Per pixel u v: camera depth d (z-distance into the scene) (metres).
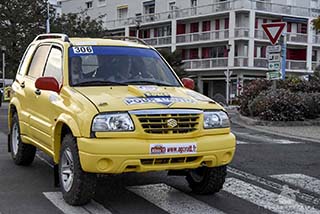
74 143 5.82
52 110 6.59
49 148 6.79
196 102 6.06
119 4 66.50
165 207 6.17
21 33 42.28
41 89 6.66
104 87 6.44
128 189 7.05
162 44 59.22
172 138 5.67
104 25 67.44
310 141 13.24
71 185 5.94
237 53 52.31
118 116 5.57
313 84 21.48
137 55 7.36
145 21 61.25
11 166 8.59
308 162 9.62
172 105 5.79
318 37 56.38
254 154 10.45
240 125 17.84
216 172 6.39
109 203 6.30
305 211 6.15
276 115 17.69
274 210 6.17
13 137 8.84
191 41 55.88
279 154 10.55
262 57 53.06
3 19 42.06
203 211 6.03
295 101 17.89
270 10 52.78
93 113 5.60
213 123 5.99
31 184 7.27
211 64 53.91
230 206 6.29
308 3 57.28
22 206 6.12
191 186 6.85
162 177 7.84
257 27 52.75
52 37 8.16
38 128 7.19
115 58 7.12
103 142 5.46
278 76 16.31
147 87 6.43
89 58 6.98
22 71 8.71
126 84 6.68
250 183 7.64
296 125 17.67
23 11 42.25
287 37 53.78
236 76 52.50
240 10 50.97
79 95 6.06
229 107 33.41
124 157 5.47
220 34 53.03
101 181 7.49
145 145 5.53
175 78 7.39
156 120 5.64
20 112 8.17
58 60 7.15
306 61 55.62
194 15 55.59
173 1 59.53
